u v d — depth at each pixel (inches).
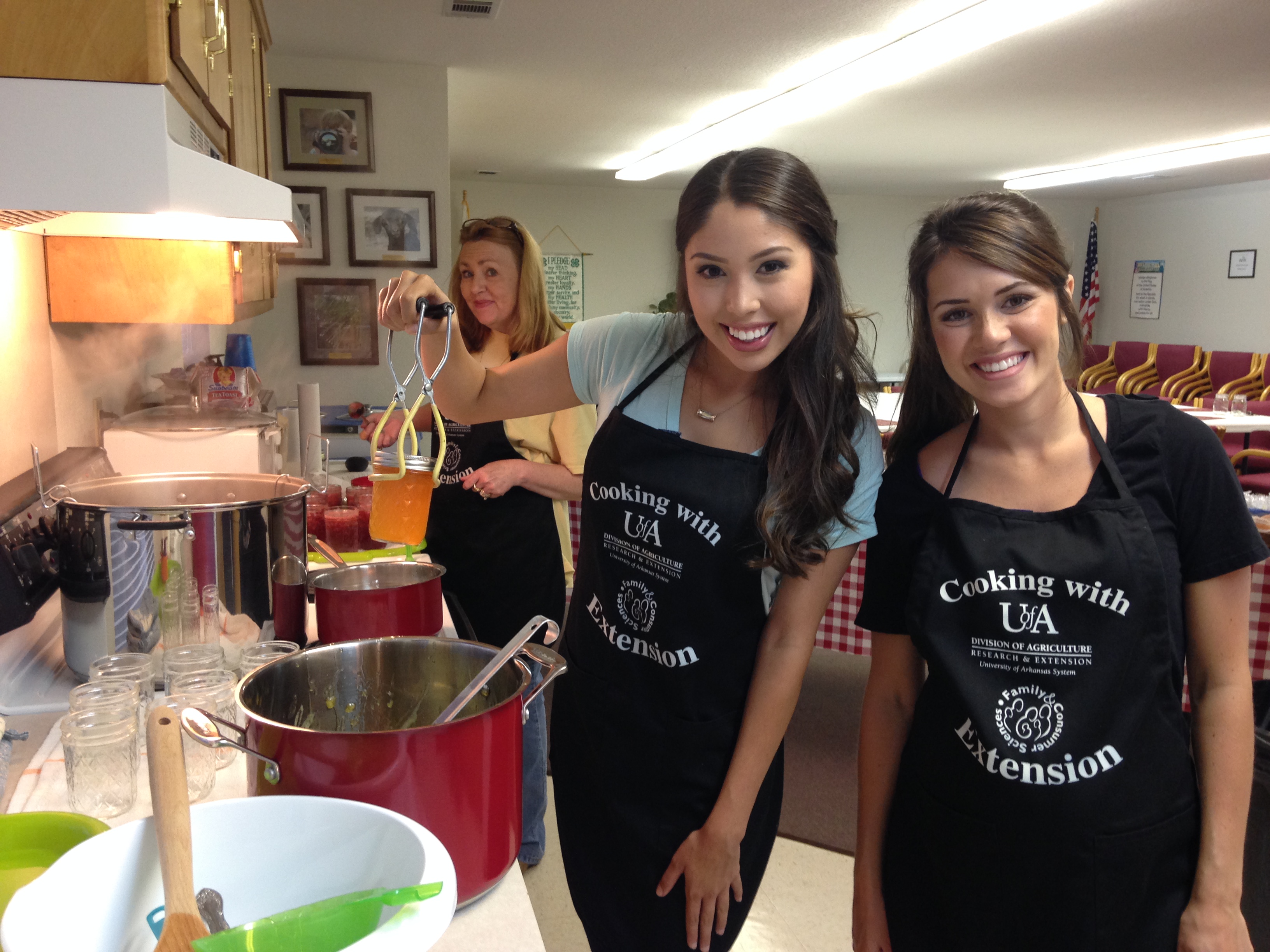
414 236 179.3
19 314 58.2
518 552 81.7
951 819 41.6
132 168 36.8
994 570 40.7
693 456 45.5
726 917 47.0
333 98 171.9
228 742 29.5
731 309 39.5
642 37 158.2
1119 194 386.0
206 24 56.4
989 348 38.5
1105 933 39.3
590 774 49.9
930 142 259.4
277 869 25.6
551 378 53.5
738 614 46.2
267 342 176.6
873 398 46.3
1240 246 347.9
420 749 28.6
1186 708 96.0
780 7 142.4
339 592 49.0
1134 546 39.0
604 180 358.0
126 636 48.5
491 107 215.8
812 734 113.9
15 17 35.6
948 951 42.6
